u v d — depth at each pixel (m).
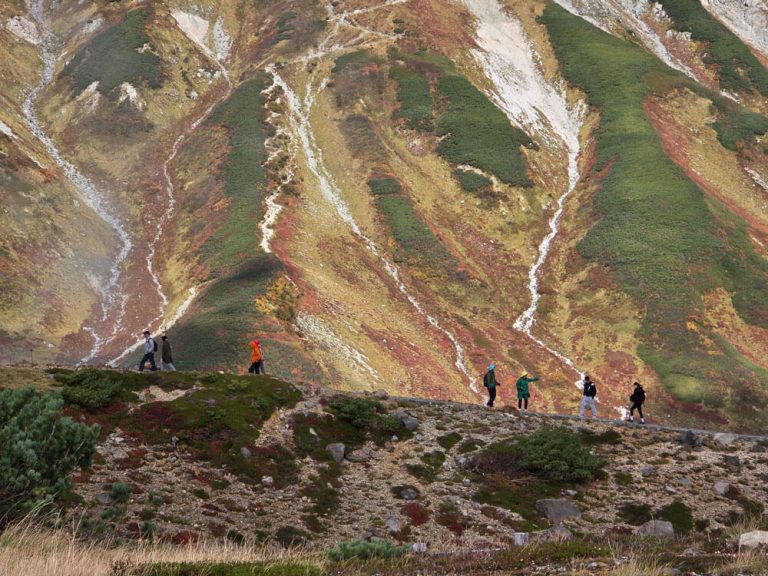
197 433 23.86
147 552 13.73
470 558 11.90
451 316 89.81
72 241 96.25
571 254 99.75
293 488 22.66
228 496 21.25
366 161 117.25
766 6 183.12
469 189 112.12
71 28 158.38
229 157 115.06
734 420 71.88
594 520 22.58
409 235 101.69
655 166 112.31
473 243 103.88
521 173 114.62
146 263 98.00
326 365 65.62
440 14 160.38
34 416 14.21
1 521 12.77
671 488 24.77
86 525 14.91
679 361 78.75
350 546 13.30
